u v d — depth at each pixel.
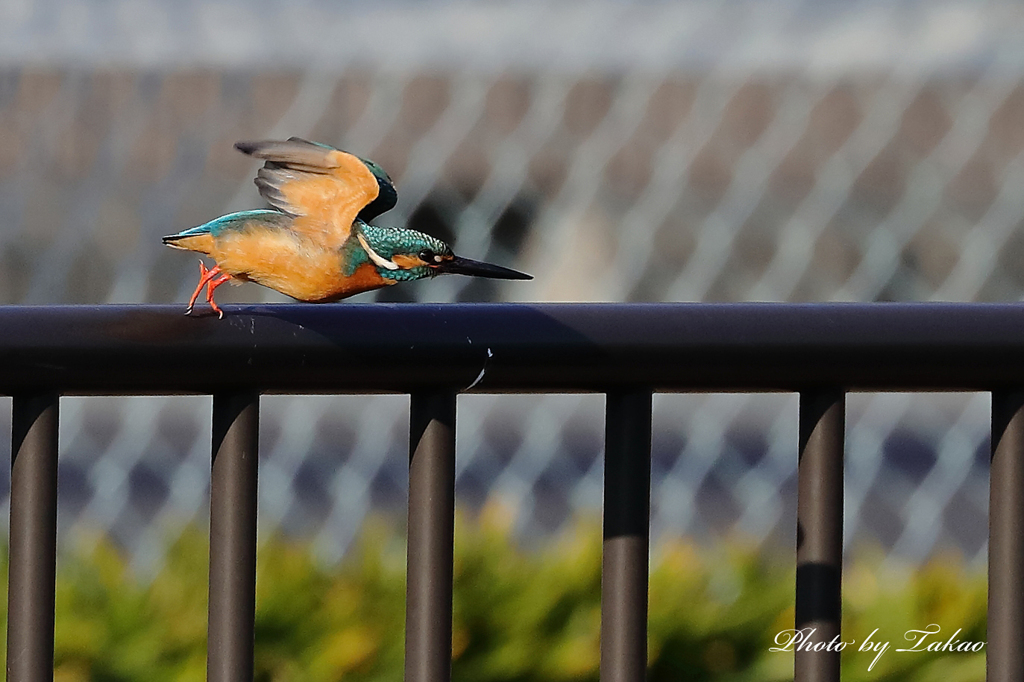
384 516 9.02
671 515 11.83
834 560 2.78
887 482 15.21
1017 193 14.92
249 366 2.55
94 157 11.52
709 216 14.84
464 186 12.80
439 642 2.70
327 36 9.80
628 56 10.91
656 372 2.66
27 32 10.04
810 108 14.06
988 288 15.35
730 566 7.41
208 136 11.20
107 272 11.93
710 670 6.72
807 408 2.78
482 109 12.65
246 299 11.23
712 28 10.98
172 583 7.18
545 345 2.62
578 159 13.20
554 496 13.76
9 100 11.06
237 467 2.61
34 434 2.53
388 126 11.20
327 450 14.04
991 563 2.88
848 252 15.61
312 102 10.78
